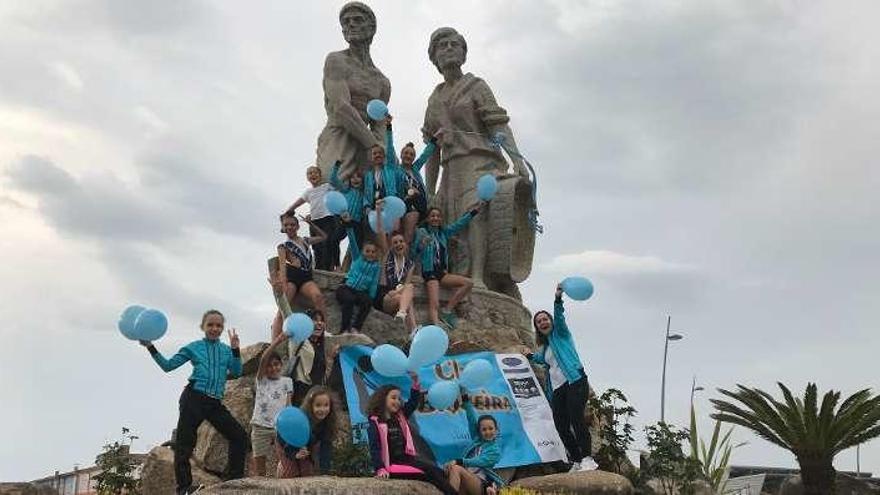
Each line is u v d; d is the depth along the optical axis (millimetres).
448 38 17234
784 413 18281
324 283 14242
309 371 11633
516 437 12688
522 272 16641
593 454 13438
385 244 14086
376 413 9766
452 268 16297
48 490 15000
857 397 18000
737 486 23172
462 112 16719
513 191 16188
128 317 9852
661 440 13695
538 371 13938
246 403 12602
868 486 21875
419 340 10016
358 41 16812
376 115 14703
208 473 12039
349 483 8984
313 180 15289
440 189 16859
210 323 10414
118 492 12508
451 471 9789
